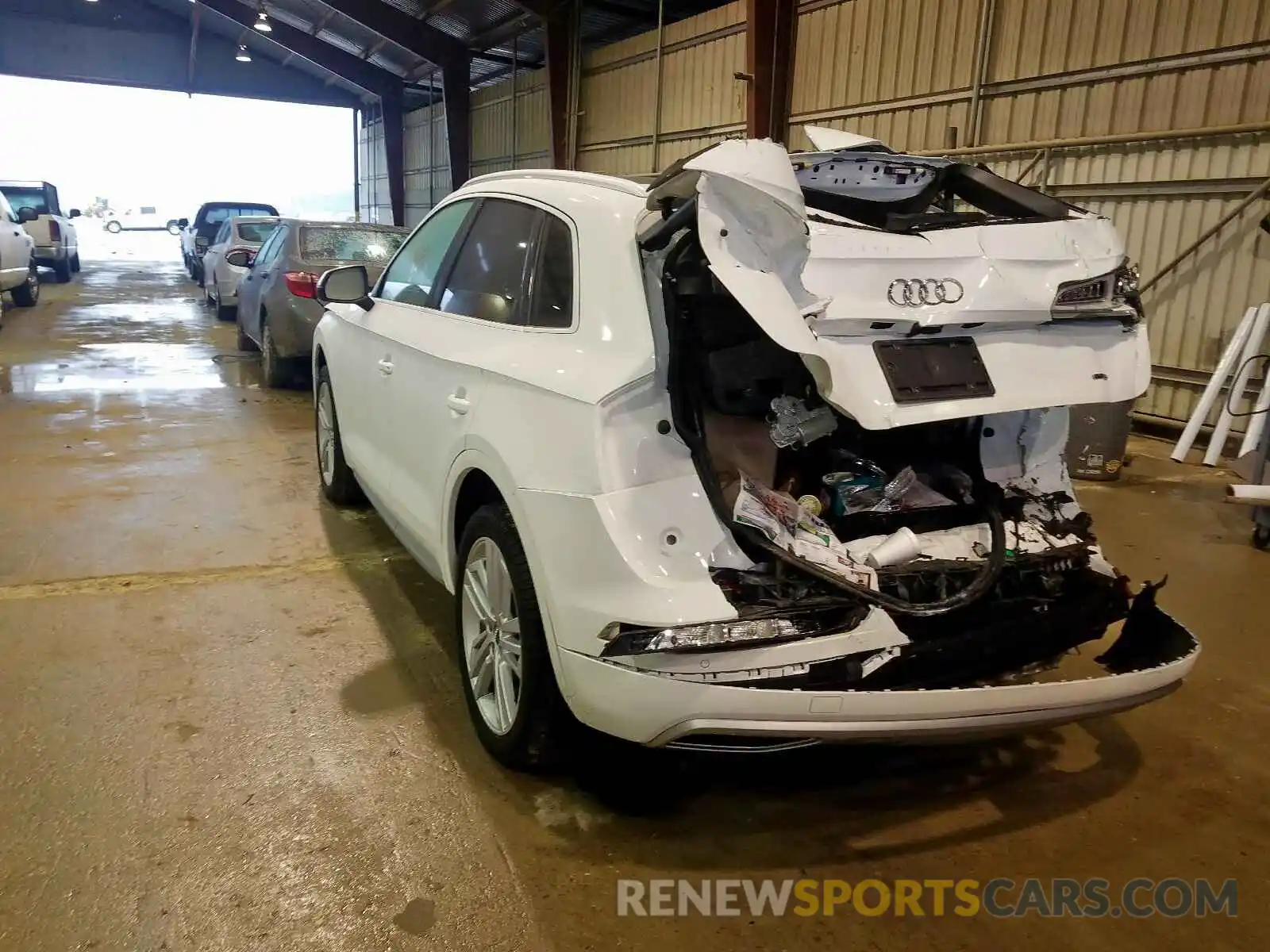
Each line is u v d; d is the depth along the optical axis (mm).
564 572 2273
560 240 2777
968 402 2275
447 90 19375
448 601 3928
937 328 2287
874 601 2209
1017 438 2938
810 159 3215
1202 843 2582
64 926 2078
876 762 2936
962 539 2586
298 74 26688
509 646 2658
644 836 2490
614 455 2236
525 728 2561
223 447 6320
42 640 3428
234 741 2824
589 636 2211
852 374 2180
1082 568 2721
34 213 14977
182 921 2107
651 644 2082
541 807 2582
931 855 2484
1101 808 2725
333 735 2885
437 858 2357
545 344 2625
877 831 2578
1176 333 7715
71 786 2570
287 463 5984
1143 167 7738
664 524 2199
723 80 12539
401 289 3949
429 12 17844
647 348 2305
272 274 8133
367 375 4000
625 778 2654
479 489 2943
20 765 2656
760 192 2045
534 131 17578
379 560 4355
